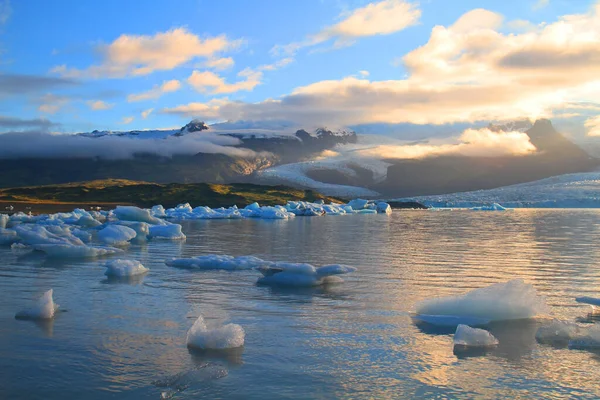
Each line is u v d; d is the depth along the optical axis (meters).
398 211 101.50
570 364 7.38
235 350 7.89
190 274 14.48
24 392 6.38
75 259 17.84
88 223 33.91
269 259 18.33
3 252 19.86
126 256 18.83
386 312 10.15
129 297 11.45
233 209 67.19
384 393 6.44
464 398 6.32
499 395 6.41
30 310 9.79
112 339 8.38
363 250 21.42
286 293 11.91
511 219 55.50
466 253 20.17
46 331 8.80
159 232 27.02
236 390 6.46
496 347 8.09
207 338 8.02
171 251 20.73
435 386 6.65
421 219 57.22
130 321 9.45
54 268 15.62
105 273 14.42
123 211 32.25
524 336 8.62
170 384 6.61
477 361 7.50
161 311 10.20
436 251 20.94
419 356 7.69
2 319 9.55
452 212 90.31
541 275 14.52
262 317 9.77
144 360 7.46
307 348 8.00
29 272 14.86
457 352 7.86
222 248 22.16
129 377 6.84
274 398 6.26
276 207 71.12
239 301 11.07
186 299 11.24
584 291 12.19
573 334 8.42
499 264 16.80
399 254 19.88
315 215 73.19
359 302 11.01
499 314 9.59
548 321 9.52
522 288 9.94
